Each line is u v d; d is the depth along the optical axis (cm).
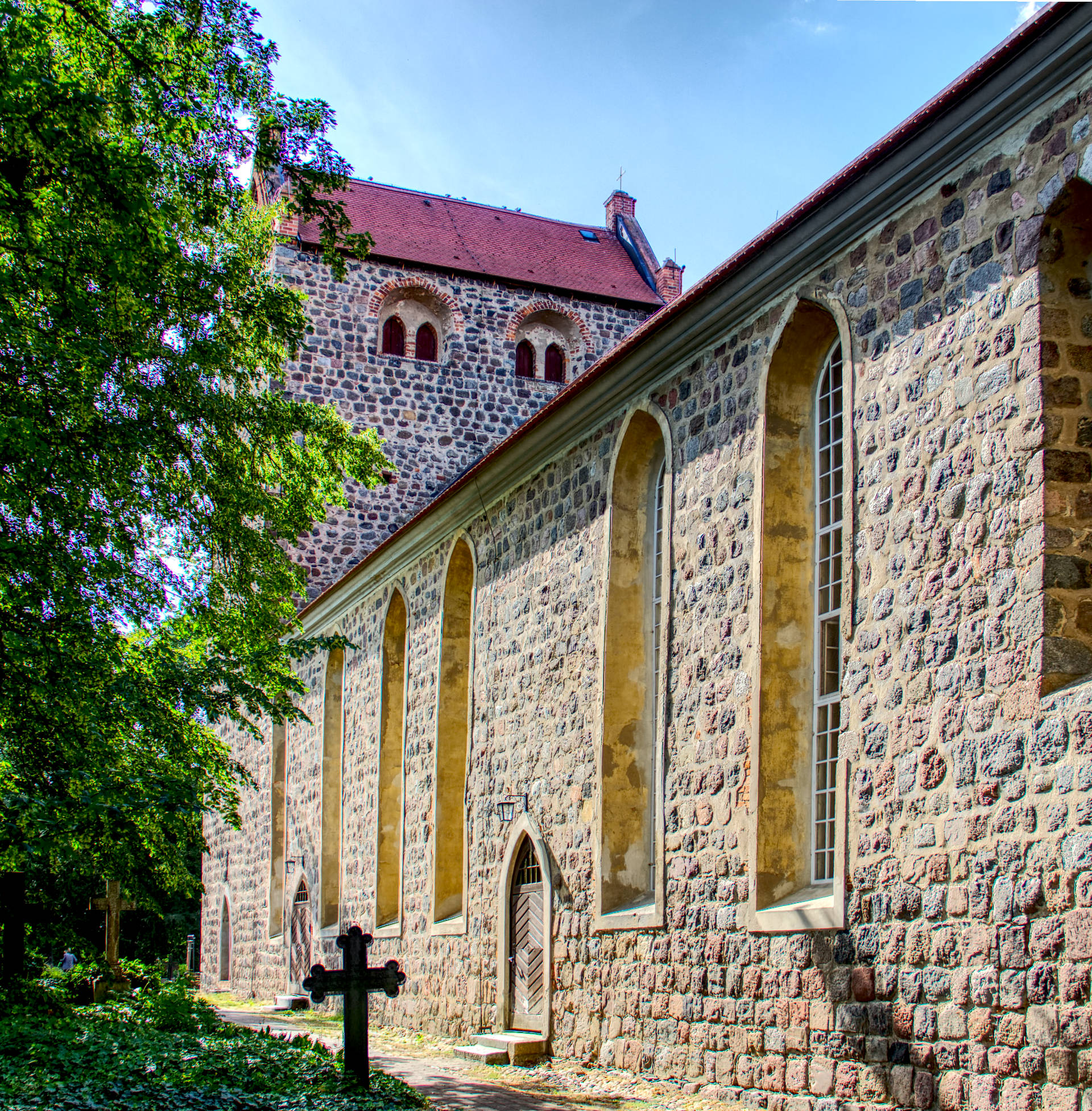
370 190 3312
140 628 1399
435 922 1917
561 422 1556
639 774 1407
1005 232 880
